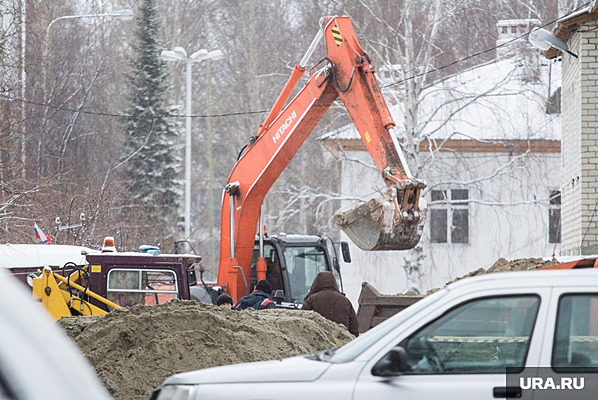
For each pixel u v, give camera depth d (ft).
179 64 528.22
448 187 318.86
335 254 188.03
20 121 228.63
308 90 158.30
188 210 299.38
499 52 323.78
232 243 167.63
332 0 326.24
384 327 57.16
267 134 164.96
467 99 294.05
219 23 537.24
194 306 102.63
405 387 53.31
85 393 20.59
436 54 307.99
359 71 151.43
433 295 56.75
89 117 444.14
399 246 141.69
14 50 246.88
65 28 457.68
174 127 461.78
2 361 20.24
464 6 305.73
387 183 143.23
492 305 54.44
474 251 333.21
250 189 166.81
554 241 329.93
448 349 54.44
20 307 21.16
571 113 231.71
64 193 261.24
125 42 515.50
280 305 168.96
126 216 331.77
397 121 326.85
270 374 55.88
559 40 208.23
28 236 214.28
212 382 56.34
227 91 530.27
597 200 209.05
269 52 485.15
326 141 325.01
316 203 407.85
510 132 311.47
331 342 108.58
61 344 21.03
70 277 135.74
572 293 53.67
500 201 318.24
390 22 312.09
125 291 137.59
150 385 88.58
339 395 53.72
